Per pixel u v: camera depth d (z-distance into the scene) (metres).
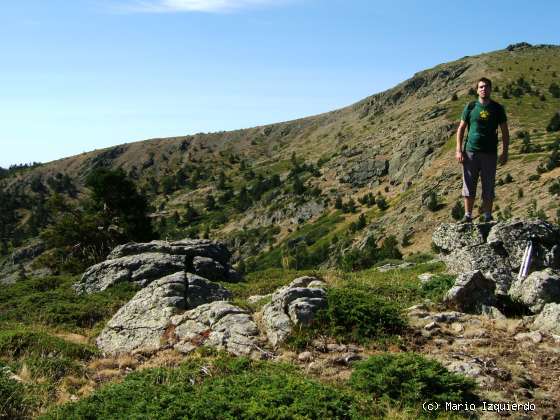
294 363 9.76
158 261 22.09
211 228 173.75
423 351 10.01
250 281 23.36
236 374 9.09
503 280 13.90
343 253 104.38
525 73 194.12
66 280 25.06
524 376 8.70
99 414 7.43
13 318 17.83
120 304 18.41
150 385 8.35
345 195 152.50
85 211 55.28
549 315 10.92
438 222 90.25
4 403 8.18
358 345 10.38
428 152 136.75
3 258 151.00
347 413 7.34
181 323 12.53
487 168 15.30
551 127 120.06
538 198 77.12
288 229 147.75
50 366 10.42
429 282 14.33
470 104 15.29
